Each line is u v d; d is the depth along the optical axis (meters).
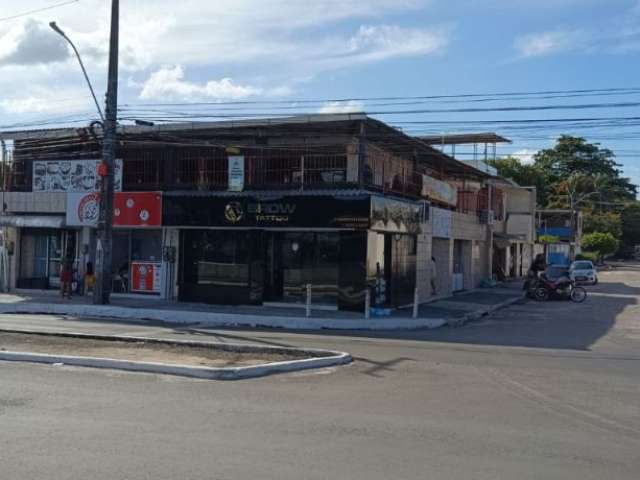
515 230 51.00
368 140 24.89
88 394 9.87
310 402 9.59
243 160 24.72
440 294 32.81
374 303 23.83
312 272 24.56
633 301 32.56
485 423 8.48
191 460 6.59
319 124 23.05
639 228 112.56
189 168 26.09
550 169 103.00
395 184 27.12
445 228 32.50
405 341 17.11
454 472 6.39
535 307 28.80
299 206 23.44
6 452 6.77
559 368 13.14
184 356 13.11
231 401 9.56
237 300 25.02
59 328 18.23
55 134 27.72
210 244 25.56
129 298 26.53
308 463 6.57
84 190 27.47
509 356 14.70
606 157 104.75
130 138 26.34
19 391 9.99
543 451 7.23
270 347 14.12
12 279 29.09
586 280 48.06
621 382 11.72
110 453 6.78
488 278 41.97
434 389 10.75
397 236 26.08
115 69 23.09
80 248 28.30
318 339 17.16
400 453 7.01
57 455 6.69
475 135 40.78
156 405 9.20
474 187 41.38
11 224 28.05
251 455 6.81
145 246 27.16
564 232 77.44
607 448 7.42
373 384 11.11
